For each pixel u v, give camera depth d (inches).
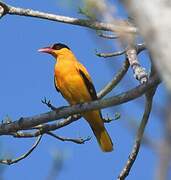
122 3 148.9
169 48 144.6
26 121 412.5
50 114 401.7
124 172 458.6
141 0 147.2
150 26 146.5
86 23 439.2
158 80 330.6
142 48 481.1
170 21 145.2
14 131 417.7
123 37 199.8
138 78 463.8
